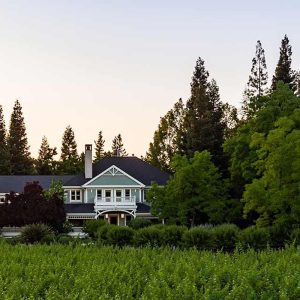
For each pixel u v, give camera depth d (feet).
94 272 52.95
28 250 75.82
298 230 108.47
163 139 335.26
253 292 44.29
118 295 43.39
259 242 112.47
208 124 237.25
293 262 61.62
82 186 219.41
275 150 119.24
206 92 259.80
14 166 352.08
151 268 58.18
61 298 43.45
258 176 153.58
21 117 358.84
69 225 182.91
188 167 168.55
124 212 215.10
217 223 173.17
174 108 333.62
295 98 148.25
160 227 131.34
